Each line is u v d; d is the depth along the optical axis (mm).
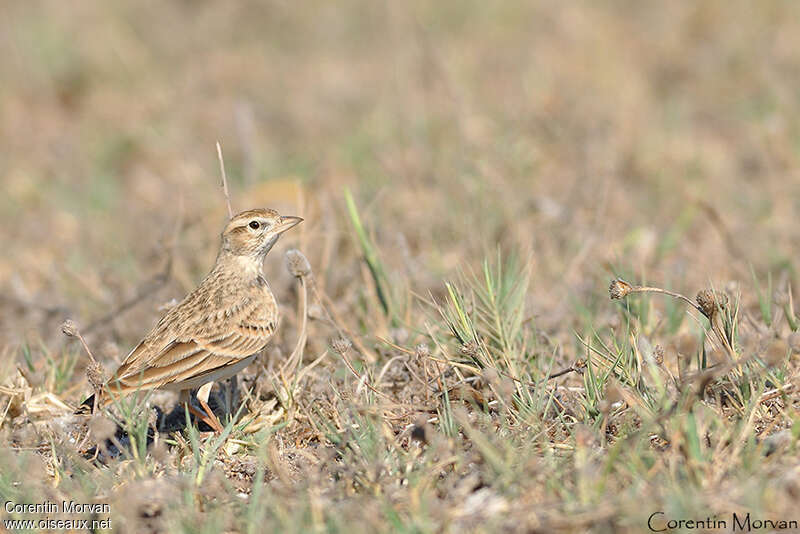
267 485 8594
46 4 28422
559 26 25125
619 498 7371
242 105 20062
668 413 8211
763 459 8078
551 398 9156
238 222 10352
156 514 8289
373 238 12703
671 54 23703
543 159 18844
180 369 9500
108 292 14633
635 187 17641
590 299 12539
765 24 24469
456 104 18812
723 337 9258
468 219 15094
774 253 14023
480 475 8148
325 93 23312
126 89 25156
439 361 9766
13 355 11555
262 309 10094
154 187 20078
